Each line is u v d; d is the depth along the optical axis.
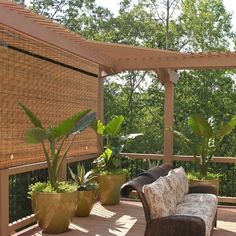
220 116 15.19
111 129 6.43
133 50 6.75
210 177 6.40
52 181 4.77
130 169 7.75
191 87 15.67
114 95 16.75
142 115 16.39
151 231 3.73
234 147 13.55
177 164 7.52
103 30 18.22
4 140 4.59
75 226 5.15
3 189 4.36
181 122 15.31
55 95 5.82
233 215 5.96
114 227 5.12
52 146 4.73
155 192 3.80
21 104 4.48
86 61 6.84
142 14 17.95
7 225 4.42
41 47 5.36
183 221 3.63
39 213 4.66
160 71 7.09
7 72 4.64
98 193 6.47
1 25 4.27
